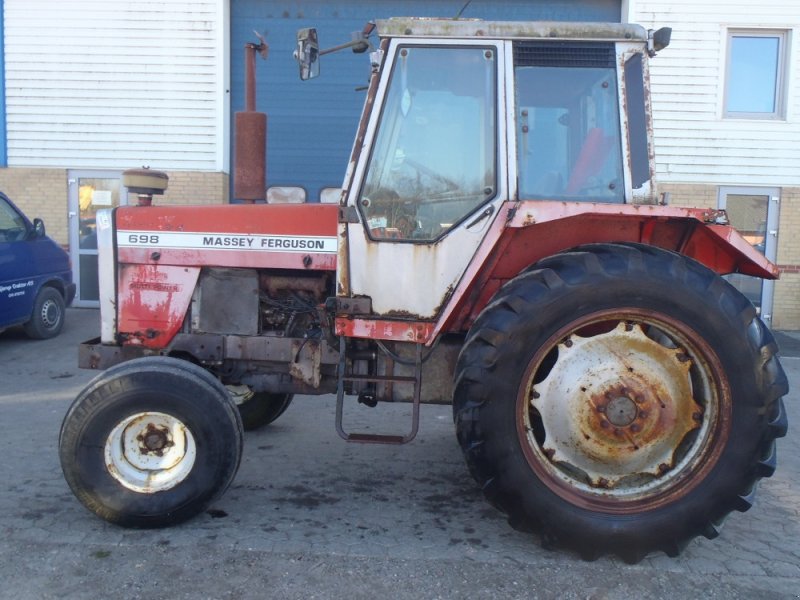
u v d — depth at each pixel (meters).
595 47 3.39
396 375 3.63
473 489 4.05
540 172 3.41
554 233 3.46
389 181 3.42
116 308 3.88
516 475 3.10
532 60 3.39
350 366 3.72
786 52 10.24
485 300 3.60
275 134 11.09
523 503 3.12
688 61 10.27
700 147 10.39
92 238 10.94
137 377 3.33
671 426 3.23
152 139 10.72
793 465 4.61
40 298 8.37
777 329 10.59
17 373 6.84
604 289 3.05
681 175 10.47
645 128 3.40
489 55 3.38
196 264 3.82
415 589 2.92
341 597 2.85
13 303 7.78
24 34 10.51
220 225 3.80
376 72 3.39
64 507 3.67
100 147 10.73
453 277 3.38
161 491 3.36
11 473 4.16
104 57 10.55
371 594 2.88
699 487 3.14
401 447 4.79
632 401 3.22
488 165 3.38
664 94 10.34
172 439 3.41
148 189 4.02
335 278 3.79
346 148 11.11
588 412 3.23
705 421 3.19
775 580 3.07
